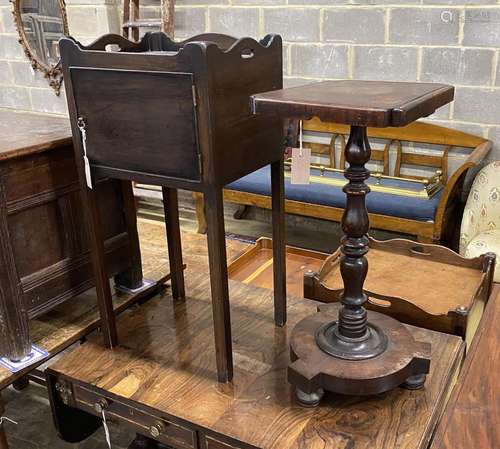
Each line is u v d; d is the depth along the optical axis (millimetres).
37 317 1468
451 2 2646
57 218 1432
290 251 2305
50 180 1379
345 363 1202
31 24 3736
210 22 3295
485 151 2559
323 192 2740
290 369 1204
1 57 4004
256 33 3182
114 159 1260
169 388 1295
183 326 1550
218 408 1222
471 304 1595
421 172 2984
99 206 1521
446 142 2834
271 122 1302
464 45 2688
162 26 3197
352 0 2861
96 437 1852
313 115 1030
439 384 1274
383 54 2885
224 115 1128
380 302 1683
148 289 1683
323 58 3041
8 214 1288
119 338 1501
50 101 3924
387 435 1125
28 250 1367
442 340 1438
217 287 1221
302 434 1136
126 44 1440
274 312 1568
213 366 1373
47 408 1993
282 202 1431
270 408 1215
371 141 3049
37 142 1336
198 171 1148
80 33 3566
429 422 1161
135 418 1292
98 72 1196
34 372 1801
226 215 3670
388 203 2592
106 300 1425
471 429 1024
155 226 2193
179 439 1236
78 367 1383
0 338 1330
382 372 1169
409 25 2775
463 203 2875
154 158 1199
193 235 2129
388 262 1964
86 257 1518
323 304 1522
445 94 1164
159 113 1149
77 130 1285
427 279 1835
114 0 3457
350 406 1211
